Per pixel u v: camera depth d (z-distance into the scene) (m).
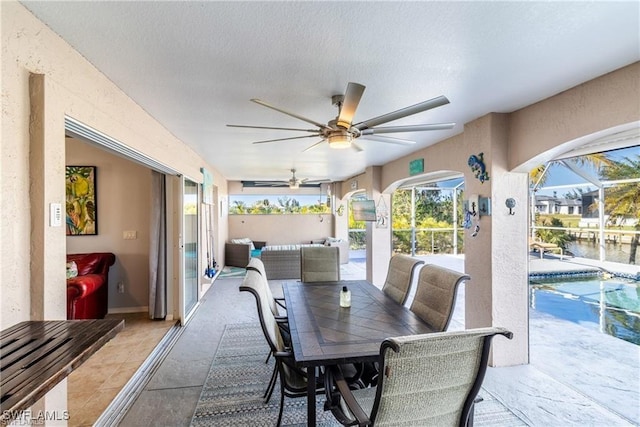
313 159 5.36
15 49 1.35
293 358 1.81
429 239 9.59
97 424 2.05
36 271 1.45
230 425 2.07
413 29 1.55
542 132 2.50
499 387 2.51
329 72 2.03
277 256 6.77
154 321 4.00
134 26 1.52
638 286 5.46
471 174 3.10
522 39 1.63
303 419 2.13
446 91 2.32
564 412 2.21
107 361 2.91
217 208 7.26
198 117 2.93
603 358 3.04
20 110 1.39
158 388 2.49
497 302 2.82
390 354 1.22
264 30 1.56
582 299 5.35
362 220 5.82
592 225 6.34
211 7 1.38
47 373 0.94
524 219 2.88
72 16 1.44
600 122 2.07
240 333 3.66
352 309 2.42
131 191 4.36
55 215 1.54
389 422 1.32
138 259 4.38
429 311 2.28
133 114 2.51
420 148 4.36
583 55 1.80
